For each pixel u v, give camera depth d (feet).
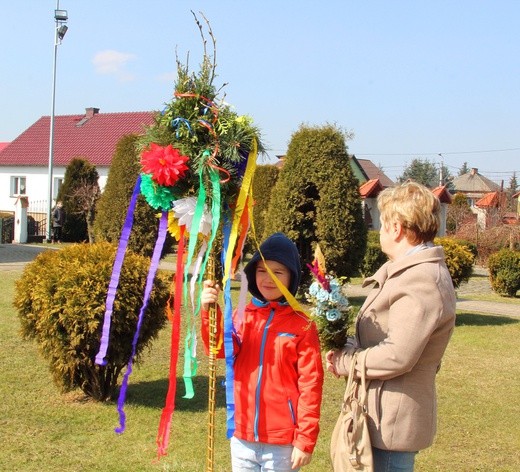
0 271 55.83
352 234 40.37
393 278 9.28
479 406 22.35
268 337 10.13
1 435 17.22
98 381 19.99
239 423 10.13
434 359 9.23
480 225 107.04
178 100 9.87
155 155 9.57
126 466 15.46
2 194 127.75
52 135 92.02
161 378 23.73
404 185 9.59
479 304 51.42
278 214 41.09
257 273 10.54
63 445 16.70
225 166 9.84
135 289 19.24
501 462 17.21
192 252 9.56
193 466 15.58
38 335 19.77
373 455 9.33
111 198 44.34
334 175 40.22
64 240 93.35
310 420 9.78
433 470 16.49
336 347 9.87
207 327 10.41
